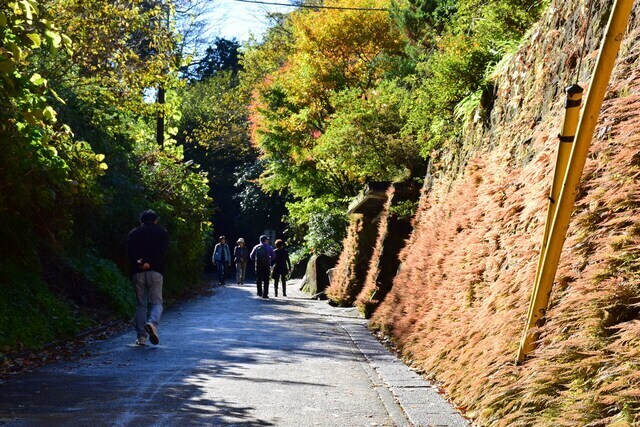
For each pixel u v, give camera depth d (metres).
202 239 31.66
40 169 11.98
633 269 5.36
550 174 7.62
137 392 7.75
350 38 33.19
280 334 14.54
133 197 21.91
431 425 6.55
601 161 6.34
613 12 4.97
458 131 15.65
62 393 7.61
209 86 58.56
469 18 15.00
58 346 11.51
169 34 20.09
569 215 5.62
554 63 9.57
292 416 6.80
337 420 6.71
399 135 23.62
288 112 34.66
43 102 9.54
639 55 6.57
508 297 7.55
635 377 4.45
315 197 36.06
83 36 17.69
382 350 12.64
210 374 9.11
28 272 13.20
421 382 8.98
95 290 16.06
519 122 10.47
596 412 4.68
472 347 8.15
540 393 5.54
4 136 11.04
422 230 15.98
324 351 12.13
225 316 18.31
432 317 10.99
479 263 9.67
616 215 5.71
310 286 31.72
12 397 7.30
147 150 28.06
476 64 14.32
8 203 12.48
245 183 55.88
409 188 20.58
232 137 54.38
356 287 23.80
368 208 23.92
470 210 11.34
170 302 22.00
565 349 5.47
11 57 8.95
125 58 19.02
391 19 26.44
